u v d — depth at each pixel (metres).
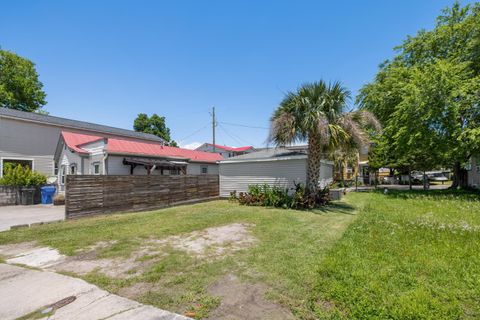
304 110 9.07
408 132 12.52
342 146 9.55
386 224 5.74
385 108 15.16
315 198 9.30
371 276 2.84
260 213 7.88
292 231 5.44
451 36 13.48
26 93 21.41
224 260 3.66
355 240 4.42
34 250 4.28
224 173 12.85
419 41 14.82
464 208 7.98
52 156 15.52
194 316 2.23
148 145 14.70
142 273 3.23
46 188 11.60
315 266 3.31
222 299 2.54
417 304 2.23
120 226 6.07
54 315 2.25
